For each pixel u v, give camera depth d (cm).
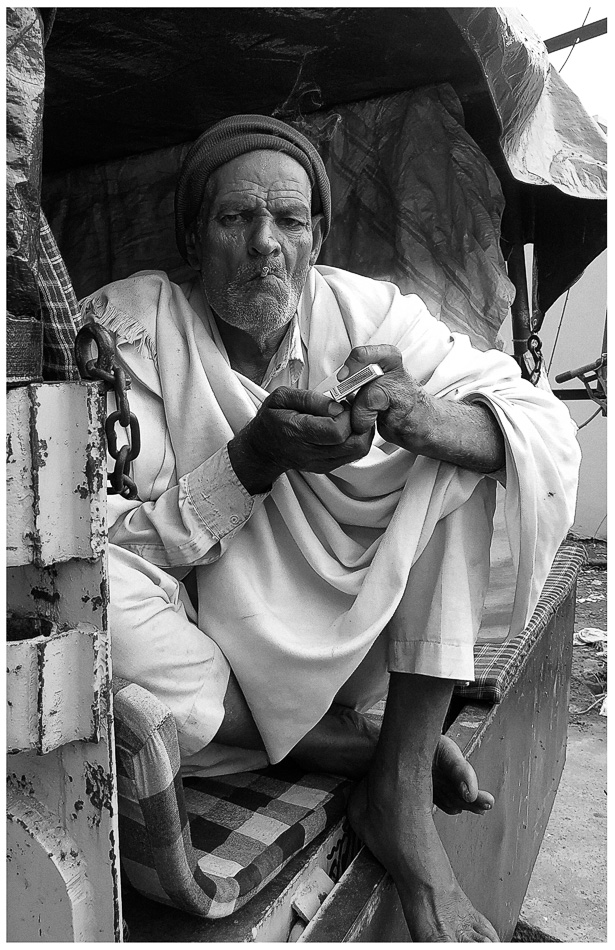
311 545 104
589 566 498
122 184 189
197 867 78
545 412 105
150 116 167
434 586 101
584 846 215
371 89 170
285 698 102
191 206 107
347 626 99
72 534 64
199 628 104
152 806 71
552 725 206
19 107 63
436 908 94
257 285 101
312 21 136
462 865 126
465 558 102
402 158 173
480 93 173
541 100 180
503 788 152
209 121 172
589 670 334
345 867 106
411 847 98
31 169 65
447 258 173
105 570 64
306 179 106
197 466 102
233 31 137
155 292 110
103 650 64
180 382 104
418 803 100
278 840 94
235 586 101
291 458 90
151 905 87
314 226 116
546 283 233
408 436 91
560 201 214
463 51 151
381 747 104
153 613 93
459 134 171
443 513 99
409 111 171
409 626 103
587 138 187
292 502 104
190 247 113
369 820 102
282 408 89
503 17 137
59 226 195
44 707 63
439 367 106
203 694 96
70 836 70
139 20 129
